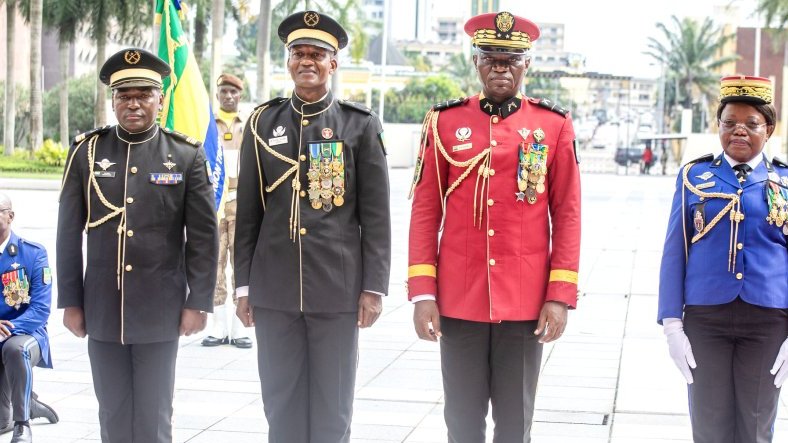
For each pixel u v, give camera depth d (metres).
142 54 4.59
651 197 28.56
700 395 4.33
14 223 16.94
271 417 4.64
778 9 44.47
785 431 5.69
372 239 4.61
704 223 4.32
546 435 5.66
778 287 4.22
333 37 4.59
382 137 4.69
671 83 89.31
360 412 6.13
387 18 47.62
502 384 4.27
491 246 4.22
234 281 4.74
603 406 6.27
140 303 4.55
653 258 13.76
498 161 4.23
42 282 5.64
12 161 33.62
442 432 5.73
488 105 4.31
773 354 4.23
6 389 5.55
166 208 4.62
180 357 7.54
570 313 9.43
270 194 4.64
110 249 4.57
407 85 72.44
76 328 4.67
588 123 112.06
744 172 4.34
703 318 4.29
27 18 36.94
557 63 168.00
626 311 9.56
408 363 7.41
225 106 7.89
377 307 4.61
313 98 4.64
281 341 4.59
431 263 4.33
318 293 4.50
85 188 4.66
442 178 4.36
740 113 4.29
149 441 4.66
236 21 39.88
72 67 58.62
